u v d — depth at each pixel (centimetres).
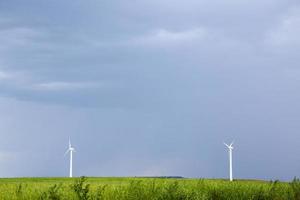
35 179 6150
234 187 2467
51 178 6469
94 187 2417
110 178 6150
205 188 2392
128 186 2175
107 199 1914
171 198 2031
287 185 2744
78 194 1808
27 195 1916
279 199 2450
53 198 1803
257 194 2361
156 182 2434
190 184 2572
